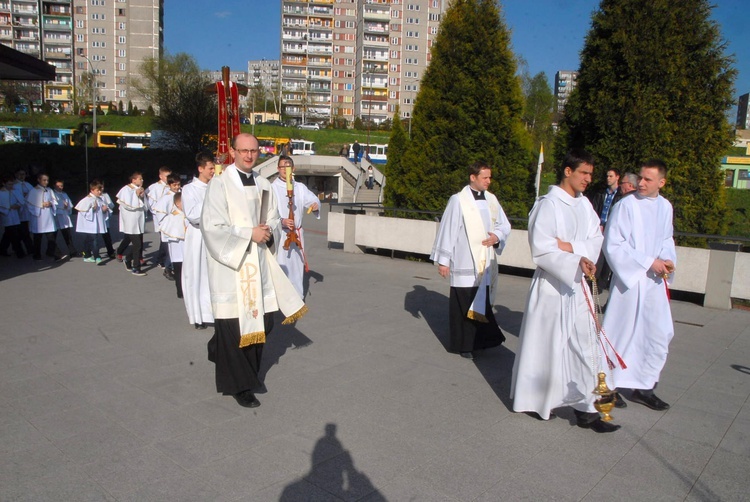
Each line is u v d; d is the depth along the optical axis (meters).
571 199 4.25
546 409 4.24
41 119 60.22
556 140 10.42
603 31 9.52
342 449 3.85
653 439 4.14
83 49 82.56
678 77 8.89
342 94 93.25
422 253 11.75
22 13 80.62
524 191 11.52
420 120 11.95
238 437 3.99
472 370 5.52
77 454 3.70
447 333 6.75
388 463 3.68
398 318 7.36
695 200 9.19
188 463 3.62
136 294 8.44
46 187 11.58
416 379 5.23
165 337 6.31
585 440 4.09
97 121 60.50
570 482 3.51
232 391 4.45
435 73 11.65
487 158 11.32
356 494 3.32
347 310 7.70
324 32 91.75
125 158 31.61
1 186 11.63
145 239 14.99
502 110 11.25
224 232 4.39
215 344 4.75
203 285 6.47
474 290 5.76
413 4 82.94
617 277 4.75
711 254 8.30
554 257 4.05
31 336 6.23
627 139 9.19
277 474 3.51
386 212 12.95
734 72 8.86
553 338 4.20
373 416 4.40
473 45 11.18
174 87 37.00
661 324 4.66
